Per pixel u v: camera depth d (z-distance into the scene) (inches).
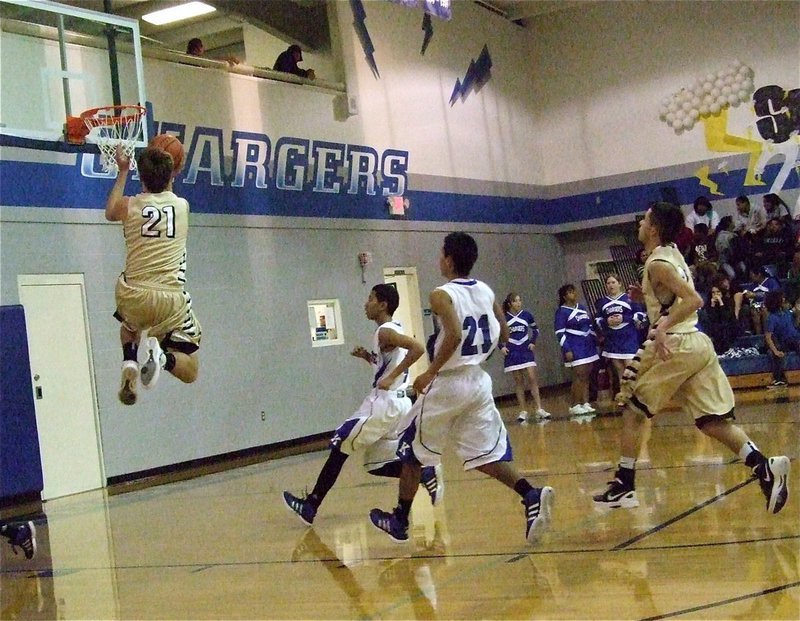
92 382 421.1
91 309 423.2
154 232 180.7
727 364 571.2
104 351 426.9
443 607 151.0
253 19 556.7
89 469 414.6
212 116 488.7
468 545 200.1
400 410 239.0
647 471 271.9
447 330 185.9
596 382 589.3
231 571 200.7
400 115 622.8
